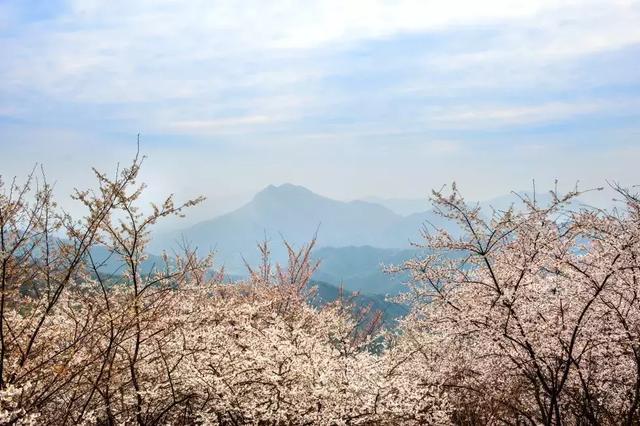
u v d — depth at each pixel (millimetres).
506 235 9641
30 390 6746
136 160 7016
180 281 8094
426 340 11445
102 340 7836
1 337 6332
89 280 7828
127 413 8250
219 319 9812
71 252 6859
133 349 8625
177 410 8977
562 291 9367
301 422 8539
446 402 9719
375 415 8531
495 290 9680
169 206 7547
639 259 8820
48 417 7598
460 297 10383
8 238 6480
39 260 6832
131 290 8281
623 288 9055
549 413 8859
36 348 7199
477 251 9750
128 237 7516
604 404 10008
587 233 9219
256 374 8688
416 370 10570
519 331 9055
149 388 8242
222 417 8953
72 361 6949
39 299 7148
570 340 9016
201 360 8641
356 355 10930
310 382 8680
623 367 9453
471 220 9578
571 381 9867
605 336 9055
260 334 9859
